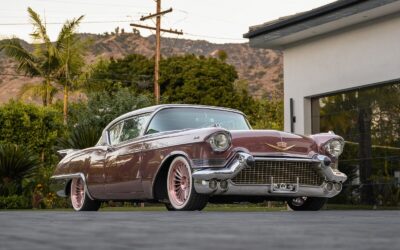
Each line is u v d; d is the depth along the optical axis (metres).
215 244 1.70
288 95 13.32
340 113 12.37
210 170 5.80
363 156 11.89
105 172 7.17
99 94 24.02
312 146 6.28
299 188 6.12
